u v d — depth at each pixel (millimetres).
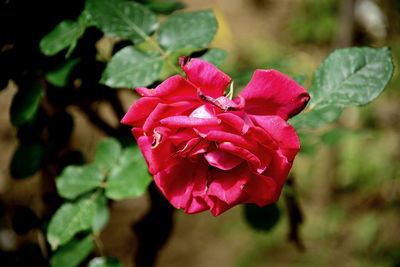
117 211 1285
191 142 478
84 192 551
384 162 1298
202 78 476
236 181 488
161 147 482
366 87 531
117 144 561
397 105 1284
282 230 1271
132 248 1210
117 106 634
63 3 563
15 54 572
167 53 538
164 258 1289
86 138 900
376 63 534
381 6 1185
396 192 1283
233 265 1267
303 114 535
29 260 616
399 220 1243
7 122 1062
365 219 1255
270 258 1271
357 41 1291
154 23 547
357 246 1245
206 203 498
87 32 565
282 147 475
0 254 615
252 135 469
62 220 547
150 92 484
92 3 541
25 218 625
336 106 531
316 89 538
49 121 602
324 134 688
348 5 1036
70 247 567
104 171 556
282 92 481
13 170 587
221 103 470
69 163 604
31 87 567
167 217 669
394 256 1196
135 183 542
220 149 485
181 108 480
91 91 611
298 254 1265
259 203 496
